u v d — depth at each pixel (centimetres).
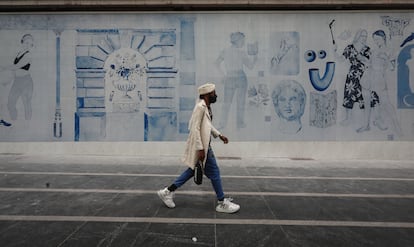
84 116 852
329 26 842
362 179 582
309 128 845
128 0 822
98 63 853
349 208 399
